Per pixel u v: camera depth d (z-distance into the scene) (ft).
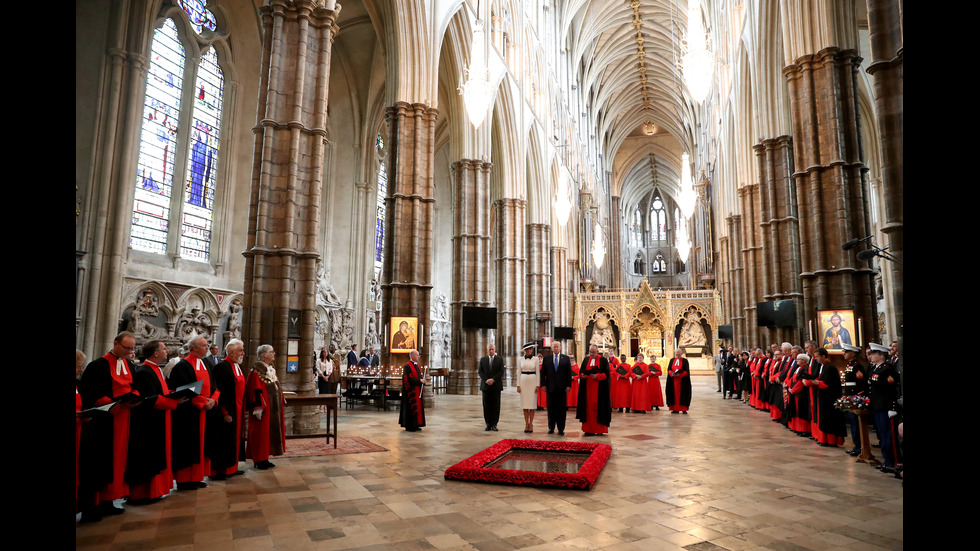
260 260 34.19
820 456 27.81
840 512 17.76
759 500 19.19
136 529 15.83
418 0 56.54
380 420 42.04
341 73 82.74
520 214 90.99
